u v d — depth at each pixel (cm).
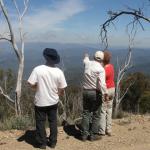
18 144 426
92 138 450
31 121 507
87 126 445
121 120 554
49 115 414
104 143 447
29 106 631
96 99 434
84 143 443
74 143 441
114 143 450
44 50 404
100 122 466
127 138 470
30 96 648
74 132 473
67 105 604
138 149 435
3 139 438
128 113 667
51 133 418
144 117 582
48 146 423
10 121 491
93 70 427
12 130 471
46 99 402
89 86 432
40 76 399
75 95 607
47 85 400
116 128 507
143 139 469
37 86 402
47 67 401
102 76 427
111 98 464
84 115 444
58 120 515
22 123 484
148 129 509
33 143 429
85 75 433
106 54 449
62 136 458
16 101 632
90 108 441
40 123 411
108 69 450
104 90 427
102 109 463
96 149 428
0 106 631
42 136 412
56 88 404
